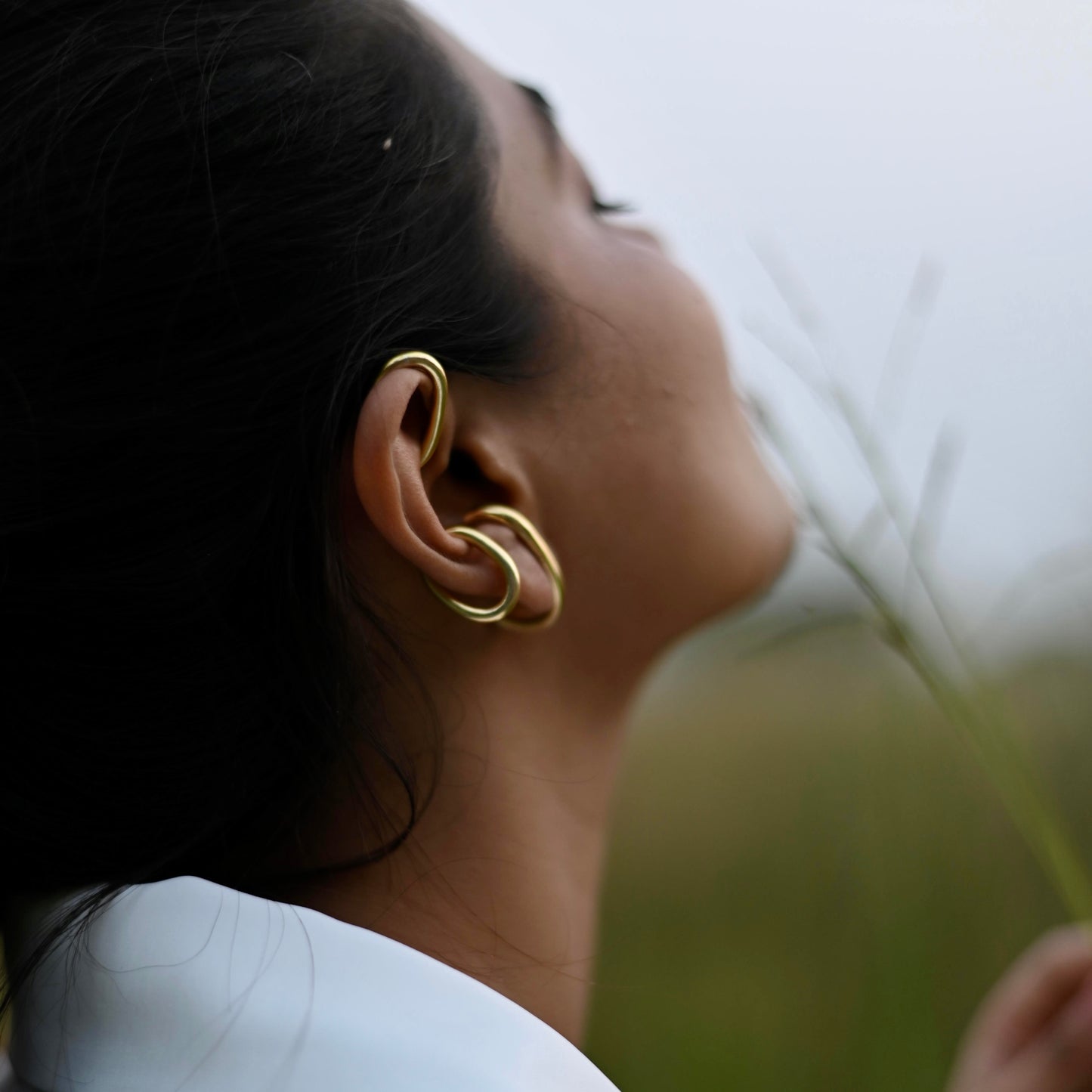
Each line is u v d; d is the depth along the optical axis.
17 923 0.48
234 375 0.45
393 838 0.50
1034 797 0.72
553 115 0.58
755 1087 1.06
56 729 0.46
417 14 0.55
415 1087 0.40
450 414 0.51
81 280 0.44
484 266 0.51
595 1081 0.43
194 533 0.45
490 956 0.52
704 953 1.13
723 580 0.57
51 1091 0.43
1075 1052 0.72
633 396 0.55
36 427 0.44
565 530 0.54
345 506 0.49
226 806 0.46
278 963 0.42
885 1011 1.04
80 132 0.45
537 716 0.54
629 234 0.58
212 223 0.45
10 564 0.44
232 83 0.47
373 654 0.49
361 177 0.48
